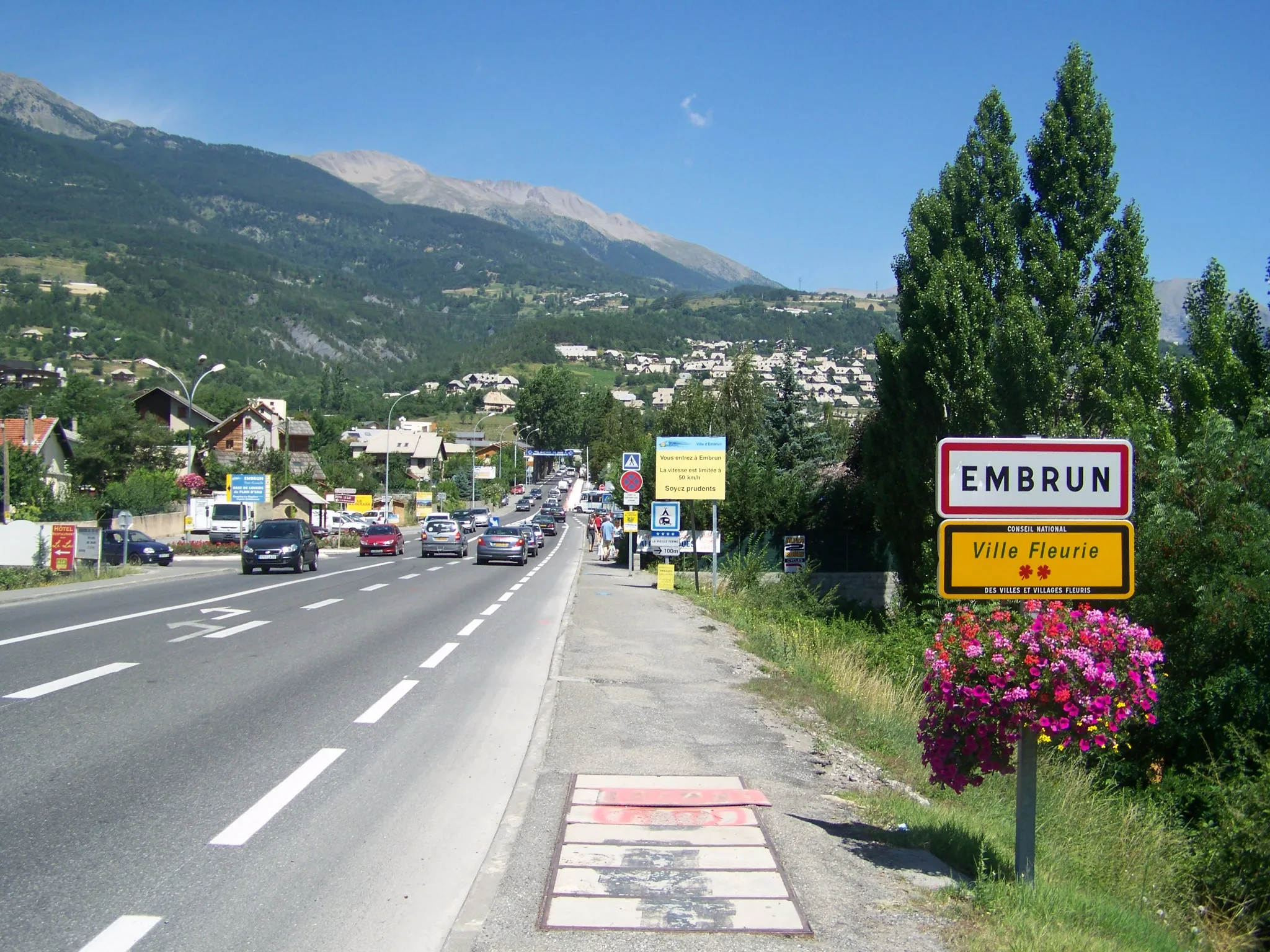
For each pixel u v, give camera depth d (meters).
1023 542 5.78
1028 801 5.73
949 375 24.45
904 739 10.57
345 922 4.82
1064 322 23.27
